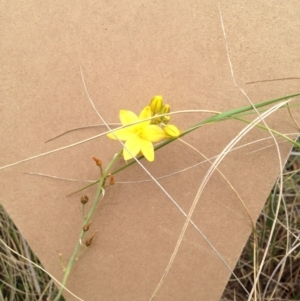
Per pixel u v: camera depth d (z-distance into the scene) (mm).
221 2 151
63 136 158
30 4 154
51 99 157
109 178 158
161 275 162
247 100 153
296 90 152
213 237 160
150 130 143
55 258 163
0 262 194
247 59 152
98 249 162
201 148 156
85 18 154
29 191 161
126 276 163
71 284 164
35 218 162
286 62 151
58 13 154
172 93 155
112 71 156
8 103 157
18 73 156
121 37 154
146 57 155
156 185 158
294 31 150
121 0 153
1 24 155
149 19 153
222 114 145
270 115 154
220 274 161
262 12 151
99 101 157
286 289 191
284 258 169
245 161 156
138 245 162
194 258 161
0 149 159
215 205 158
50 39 155
